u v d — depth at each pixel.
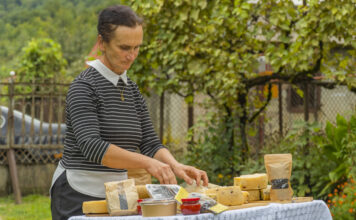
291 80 5.71
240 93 5.76
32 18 43.59
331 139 5.55
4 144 7.48
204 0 5.43
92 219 1.91
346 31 5.10
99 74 2.31
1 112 7.55
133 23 2.20
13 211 6.54
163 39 5.70
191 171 2.34
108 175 2.32
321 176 5.52
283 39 5.43
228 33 5.70
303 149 5.69
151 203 1.87
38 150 7.64
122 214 1.97
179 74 5.79
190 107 6.35
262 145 6.33
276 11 5.29
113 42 2.21
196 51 5.67
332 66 5.46
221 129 5.82
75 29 43.16
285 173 2.21
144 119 2.58
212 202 1.99
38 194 7.66
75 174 2.30
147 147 2.56
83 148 2.14
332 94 7.59
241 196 2.11
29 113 9.31
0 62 36.12
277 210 2.07
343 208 4.59
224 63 5.58
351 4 5.00
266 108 6.27
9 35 41.78
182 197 1.97
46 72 11.91
